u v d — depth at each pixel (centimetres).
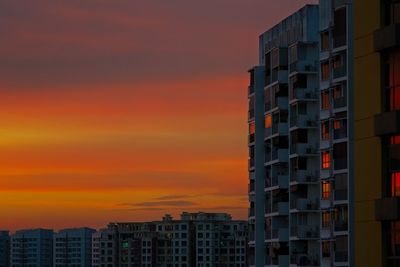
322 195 11556
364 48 5494
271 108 13038
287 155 12712
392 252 5219
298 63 12400
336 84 11338
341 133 11188
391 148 5266
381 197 5281
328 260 11319
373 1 5450
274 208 12738
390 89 5316
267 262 12912
